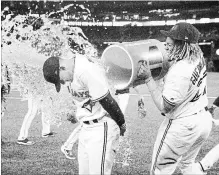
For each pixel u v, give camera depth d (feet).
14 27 16.39
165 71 9.05
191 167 9.21
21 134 13.38
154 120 15.97
